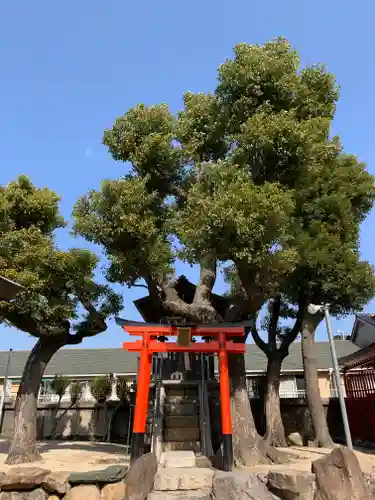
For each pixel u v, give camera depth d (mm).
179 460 10836
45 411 21094
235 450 11422
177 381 14078
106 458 12281
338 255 13758
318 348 27359
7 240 12164
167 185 13430
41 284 11734
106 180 11297
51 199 13672
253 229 9617
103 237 11242
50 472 9875
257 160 11375
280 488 9203
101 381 21219
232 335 11945
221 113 12789
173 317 13461
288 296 16000
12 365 27500
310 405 14641
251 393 20531
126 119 13055
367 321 18266
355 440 16453
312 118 12680
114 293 13820
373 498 9078
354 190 14953
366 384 16391
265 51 12000
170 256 11594
